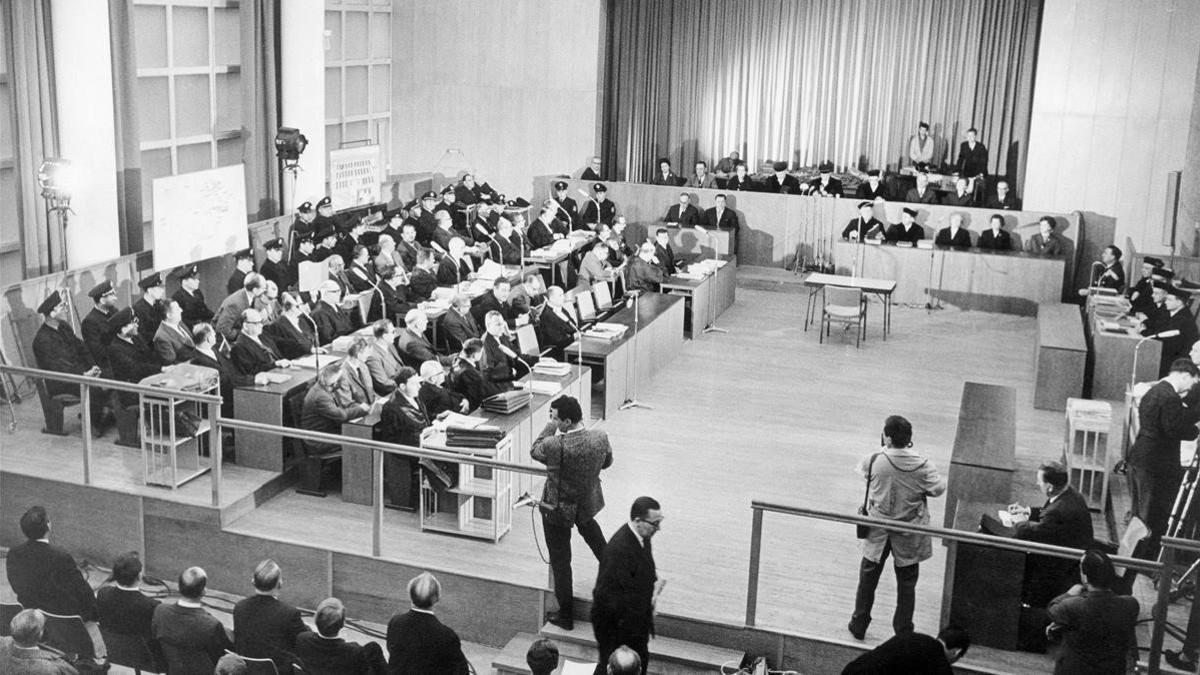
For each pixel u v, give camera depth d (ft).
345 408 37.09
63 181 42.68
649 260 57.62
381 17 76.54
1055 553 26.99
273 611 26.20
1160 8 63.16
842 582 32.22
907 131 72.23
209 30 58.54
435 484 33.99
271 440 36.65
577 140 76.33
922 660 22.48
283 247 53.93
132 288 46.78
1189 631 27.40
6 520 35.55
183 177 49.14
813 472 40.63
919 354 55.57
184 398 33.65
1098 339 48.49
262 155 61.05
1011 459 34.42
